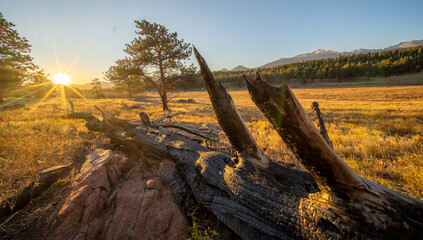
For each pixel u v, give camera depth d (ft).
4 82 20.66
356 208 5.06
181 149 10.85
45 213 8.16
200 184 8.71
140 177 11.04
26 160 12.35
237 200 7.06
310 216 5.48
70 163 12.78
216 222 7.79
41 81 23.56
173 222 7.87
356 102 93.76
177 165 10.74
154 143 12.62
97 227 7.39
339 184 5.25
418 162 12.28
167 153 11.58
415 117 36.76
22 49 21.56
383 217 4.77
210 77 6.65
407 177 10.61
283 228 5.91
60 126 23.77
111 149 15.44
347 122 37.09
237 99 148.77
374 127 28.09
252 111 63.98
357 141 19.24
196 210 8.46
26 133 19.77
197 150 10.56
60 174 11.03
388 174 11.67
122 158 12.32
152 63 59.62
